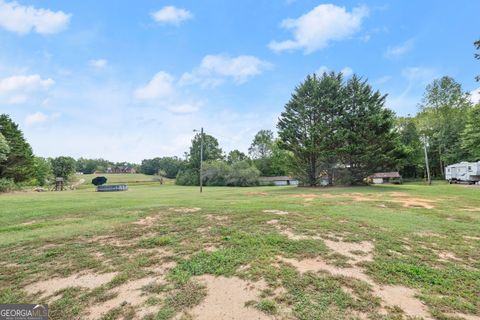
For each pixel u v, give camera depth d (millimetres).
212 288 3346
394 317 2676
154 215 8281
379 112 24578
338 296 3084
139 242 5309
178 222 7094
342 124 25578
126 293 3260
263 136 63000
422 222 6848
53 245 5195
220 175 47062
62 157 64312
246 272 3771
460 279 3518
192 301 3043
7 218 8414
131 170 112562
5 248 5027
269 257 4316
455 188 20438
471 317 2693
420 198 13336
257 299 3055
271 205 10383
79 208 10383
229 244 5020
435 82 37625
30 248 5012
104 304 3025
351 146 24078
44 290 3373
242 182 45406
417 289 3260
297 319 2666
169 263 4176
